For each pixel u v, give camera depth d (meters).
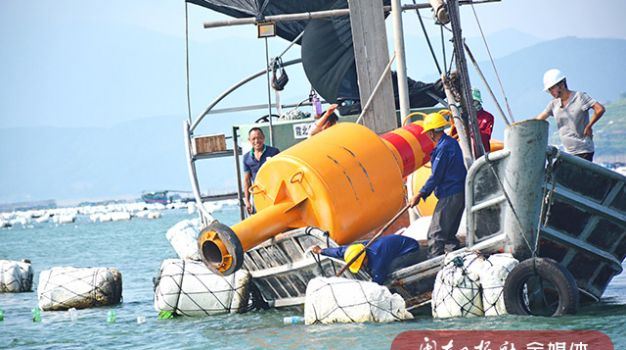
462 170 44.38
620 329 36.84
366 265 43.34
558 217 42.62
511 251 42.38
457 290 40.59
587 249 42.75
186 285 48.97
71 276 56.25
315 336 39.22
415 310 44.38
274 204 46.41
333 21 61.62
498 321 39.19
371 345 36.59
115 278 57.00
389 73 56.84
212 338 41.72
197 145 62.44
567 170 41.62
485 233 42.72
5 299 65.75
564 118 46.56
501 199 41.75
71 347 42.34
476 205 42.44
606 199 42.12
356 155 46.56
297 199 46.00
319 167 45.47
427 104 62.59
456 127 47.47
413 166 49.88
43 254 129.88
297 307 49.03
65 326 48.88
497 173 41.50
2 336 46.47
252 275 49.31
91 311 54.44
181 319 48.81
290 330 41.62
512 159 40.62
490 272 40.41
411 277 43.19
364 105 57.50
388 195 47.16
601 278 43.97
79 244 156.12
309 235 44.66
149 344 41.69
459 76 46.34
